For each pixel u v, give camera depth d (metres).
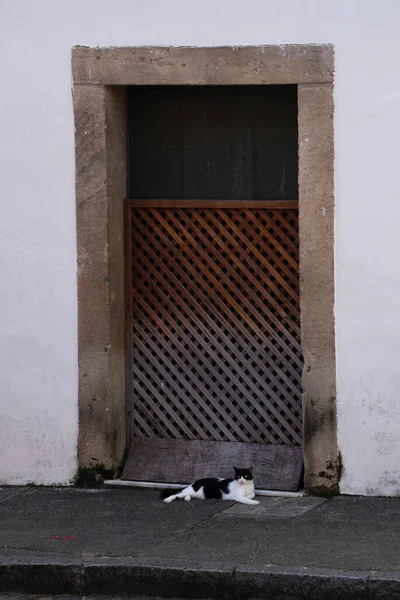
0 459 8.30
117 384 8.22
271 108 8.10
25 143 8.08
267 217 8.08
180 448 8.30
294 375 8.12
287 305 8.09
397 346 7.56
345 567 6.21
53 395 8.19
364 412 7.66
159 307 8.36
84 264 8.05
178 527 7.09
